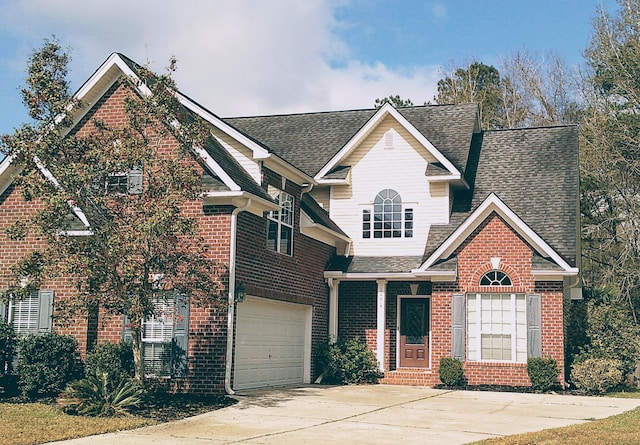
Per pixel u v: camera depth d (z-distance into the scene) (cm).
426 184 2712
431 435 1424
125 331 2011
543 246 2278
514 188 2712
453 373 2311
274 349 2250
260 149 2147
